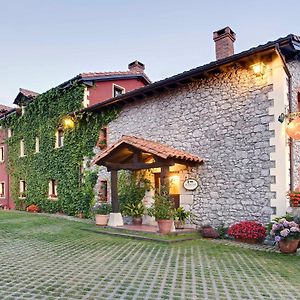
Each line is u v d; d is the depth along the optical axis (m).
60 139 17.22
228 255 7.06
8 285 4.95
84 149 14.95
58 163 16.75
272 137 8.61
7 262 6.50
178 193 10.77
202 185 10.02
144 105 12.22
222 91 9.84
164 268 5.96
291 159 8.63
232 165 9.40
